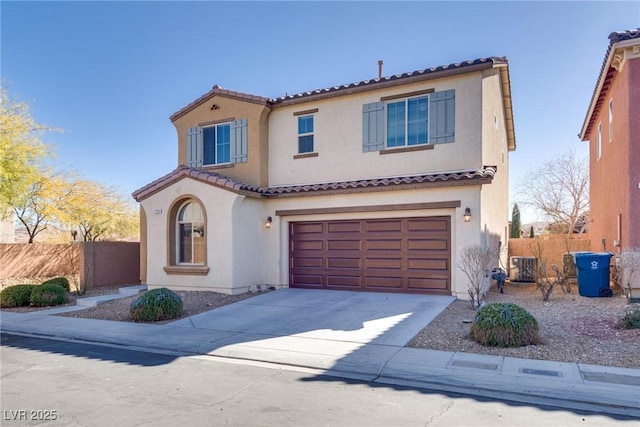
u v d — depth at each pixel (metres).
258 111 16.75
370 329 9.73
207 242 15.24
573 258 14.83
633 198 12.16
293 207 15.81
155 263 16.17
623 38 11.86
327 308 12.18
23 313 13.43
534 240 20.09
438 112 14.39
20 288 14.72
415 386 6.43
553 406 5.56
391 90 15.11
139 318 11.55
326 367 7.39
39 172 21.64
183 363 7.86
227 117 17.38
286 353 8.16
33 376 7.07
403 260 14.13
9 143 19.02
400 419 5.16
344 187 14.56
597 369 6.65
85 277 18.02
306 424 5.03
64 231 26.91
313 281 15.67
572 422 5.05
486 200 14.06
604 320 9.66
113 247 19.42
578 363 6.97
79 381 6.77
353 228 14.99
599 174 17.62
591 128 19.80
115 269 19.47
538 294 13.84
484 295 13.27
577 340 8.22
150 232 16.33
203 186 15.34
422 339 8.69
